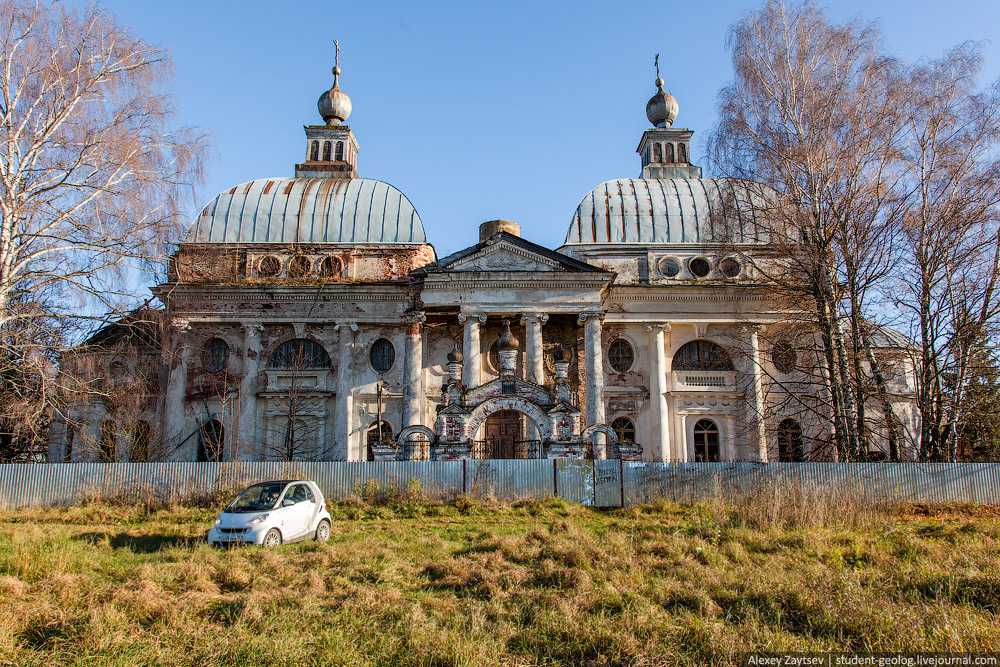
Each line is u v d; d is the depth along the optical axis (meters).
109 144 27.38
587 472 26.19
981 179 27.09
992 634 8.74
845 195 28.39
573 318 37.06
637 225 41.72
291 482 19.38
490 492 25.55
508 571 13.18
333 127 49.81
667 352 39.22
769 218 30.19
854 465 26.19
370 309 39.72
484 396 29.56
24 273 26.61
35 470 26.77
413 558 15.24
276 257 40.94
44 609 10.29
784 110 30.30
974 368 29.16
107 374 34.34
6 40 26.44
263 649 8.75
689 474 26.14
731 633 9.08
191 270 40.75
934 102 27.98
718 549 15.48
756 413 36.09
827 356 29.20
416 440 30.52
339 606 10.99
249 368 38.66
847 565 13.91
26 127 27.11
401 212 43.12
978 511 24.22
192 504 25.72
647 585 11.97
